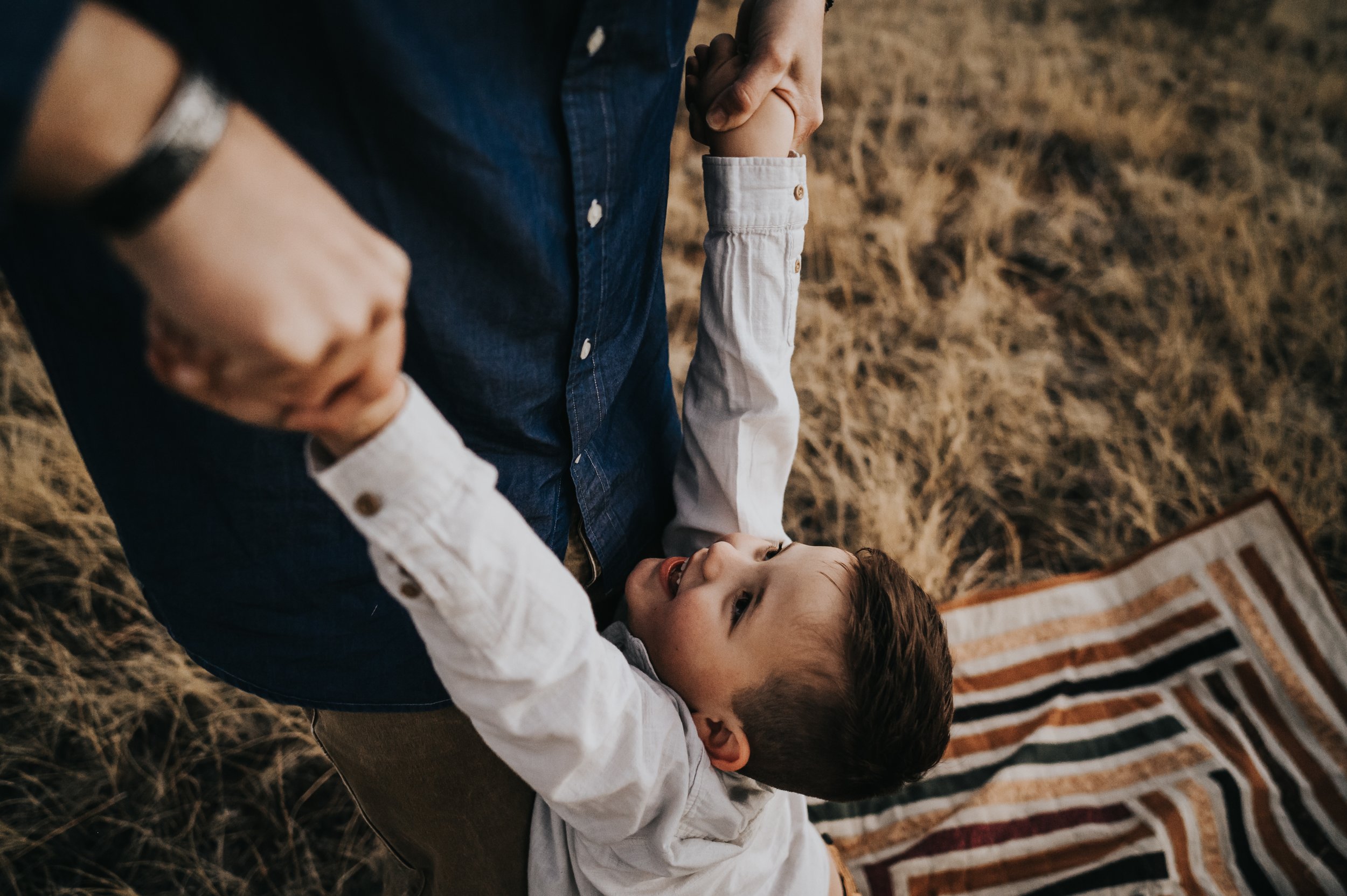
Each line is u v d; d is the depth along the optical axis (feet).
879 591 4.00
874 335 10.36
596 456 3.67
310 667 3.33
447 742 3.82
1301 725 7.51
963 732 7.60
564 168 2.65
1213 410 9.62
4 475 7.64
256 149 1.50
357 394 1.86
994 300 10.86
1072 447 9.66
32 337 2.52
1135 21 16.66
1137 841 6.79
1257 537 8.27
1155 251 11.88
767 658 3.87
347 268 1.59
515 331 2.83
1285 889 6.55
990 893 6.62
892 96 14.42
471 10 2.22
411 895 5.15
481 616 2.50
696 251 11.37
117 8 1.84
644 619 4.07
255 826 6.49
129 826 6.35
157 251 1.45
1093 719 7.64
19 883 6.01
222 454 2.61
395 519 2.25
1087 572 8.55
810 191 11.97
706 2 15.06
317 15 2.02
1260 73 15.16
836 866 5.51
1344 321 10.71
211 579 2.98
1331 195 12.75
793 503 8.85
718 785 3.83
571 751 2.95
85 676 7.07
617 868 3.80
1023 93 14.42
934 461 8.97
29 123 1.26
